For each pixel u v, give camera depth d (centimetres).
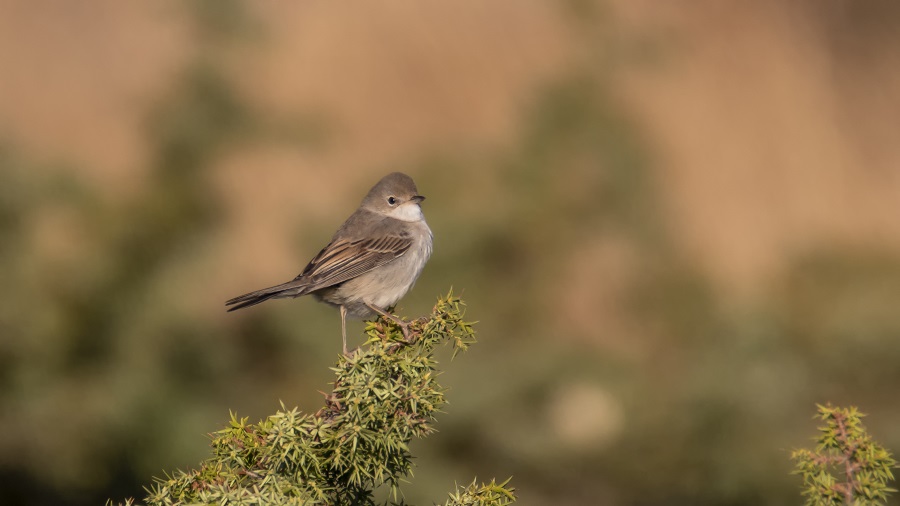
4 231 1132
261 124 1450
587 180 1611
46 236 1154
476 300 1423
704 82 1777
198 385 1173
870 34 1916
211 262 1235
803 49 1870
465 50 1712
